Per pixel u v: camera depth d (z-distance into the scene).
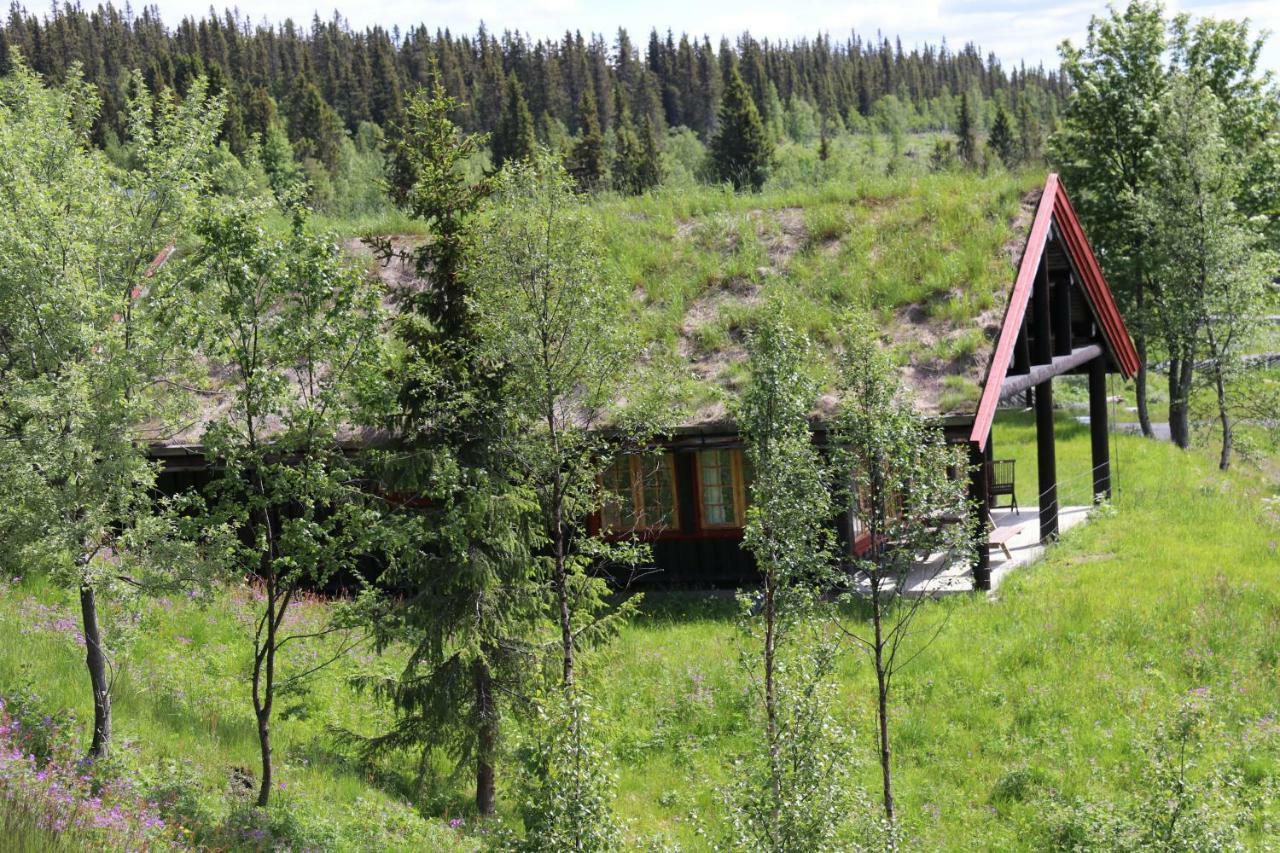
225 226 10.55
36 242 11.10
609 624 14.75
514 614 13.61
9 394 10.60
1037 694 15.89
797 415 12.20
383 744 13.76
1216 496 27.12
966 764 14.61
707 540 21.25
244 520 10.95
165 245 12.47
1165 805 11.07
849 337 12.52
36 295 10.84
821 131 163.12
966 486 12.70
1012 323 20.61
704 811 13.81
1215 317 34.50
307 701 15.62
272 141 80.50
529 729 12.14
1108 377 57.97
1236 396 35.84
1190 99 34.31
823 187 26.36
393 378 12.62
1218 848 10.69
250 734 14.38
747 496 21.00
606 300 13.65
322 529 10.83
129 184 12.50
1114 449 34.69
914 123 186.50
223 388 11.47
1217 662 16.55
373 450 12.39
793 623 12.11
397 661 17.42
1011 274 21.83
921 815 13.55
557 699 9.46
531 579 14.65
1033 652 17.02
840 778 11.09
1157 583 19.50
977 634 17.86
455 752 13.73
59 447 10.45
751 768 11.07
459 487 12.24
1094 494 27.69
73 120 13.45
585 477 14.02
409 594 20.58
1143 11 40.19
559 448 13.71
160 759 12.66
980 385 19.59
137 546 11.03
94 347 11.34
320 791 12.94
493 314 12.99
